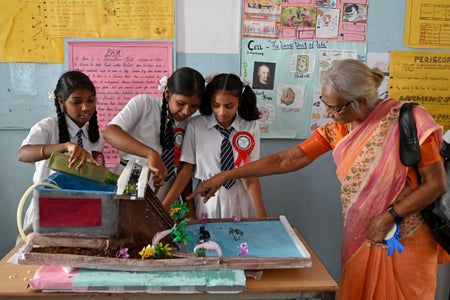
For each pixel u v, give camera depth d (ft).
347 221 4.53
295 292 3.56
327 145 4.92
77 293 3.37
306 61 6.11
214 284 3.39
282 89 6.16
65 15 5.87
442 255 4.88
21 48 5.89
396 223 4.17
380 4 6.05
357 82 3.99
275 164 4.91
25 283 3.50
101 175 3.84
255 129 5.23
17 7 5.80
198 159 5.09
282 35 6.04
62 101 4.77
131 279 3.37
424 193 4.08
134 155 4.60
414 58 6.19
